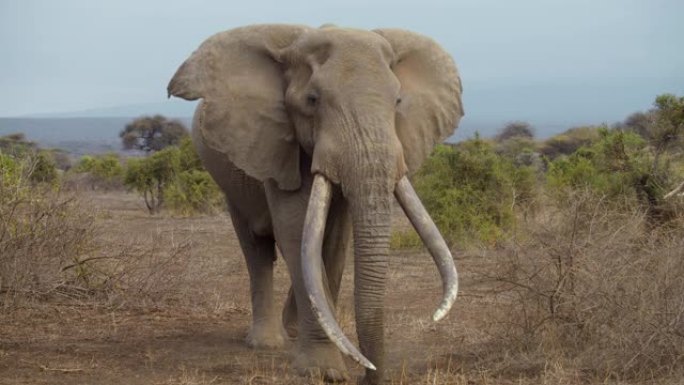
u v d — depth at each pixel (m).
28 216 14.83
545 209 15.73
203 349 12.51
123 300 15.41
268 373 10.77
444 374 10.63
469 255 22.03
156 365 11.38
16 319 13.98
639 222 12.51
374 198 8.88
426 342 12.77
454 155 26.33
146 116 119.12
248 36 10.43
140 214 41.62
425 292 17.39
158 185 44.72
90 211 16.12
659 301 10.61
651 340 10.45
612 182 20.58
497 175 25.53
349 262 21.09
